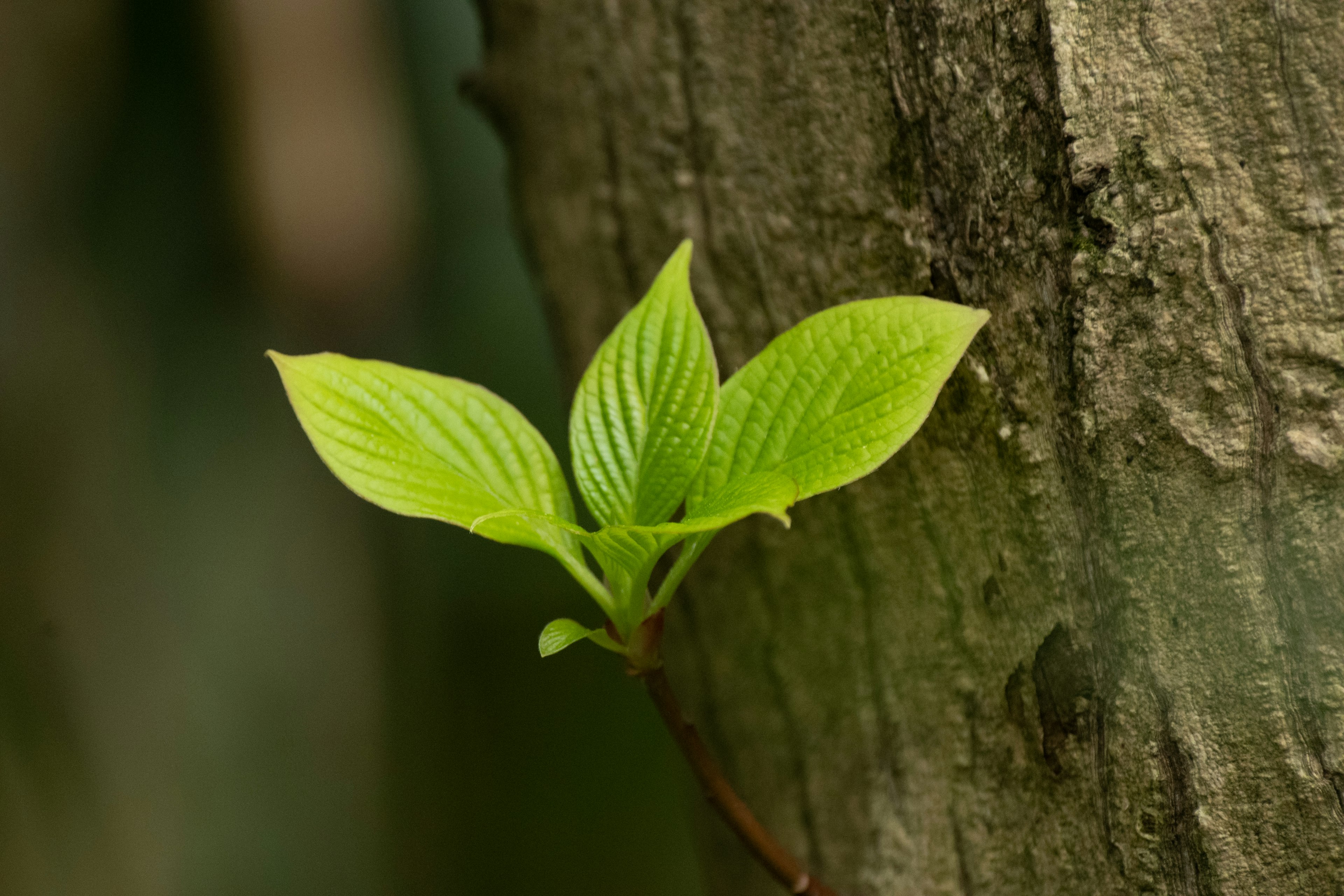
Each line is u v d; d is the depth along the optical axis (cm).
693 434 69
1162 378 69
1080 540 70
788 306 73
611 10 75
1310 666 68
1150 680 69
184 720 146
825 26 72
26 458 134
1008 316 70
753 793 77
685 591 77
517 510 68
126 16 138
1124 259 69
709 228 74
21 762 132
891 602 73
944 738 72
